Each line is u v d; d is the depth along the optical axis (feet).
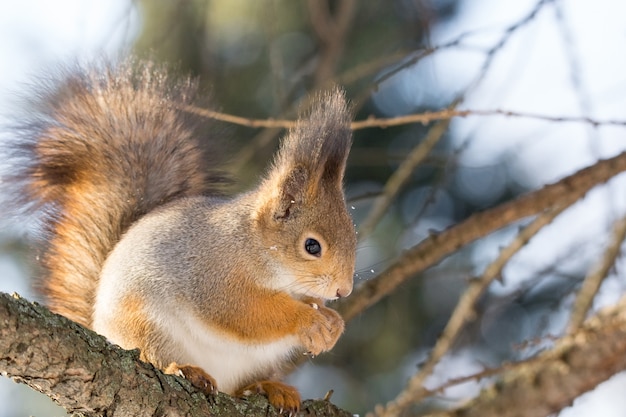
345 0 42.29
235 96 47.47
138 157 37.27
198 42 44.52
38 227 36.19
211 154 39.09
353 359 50.60
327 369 50.72
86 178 36.76
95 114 38.09
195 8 45.32
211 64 44.27
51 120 37.86
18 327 22.72
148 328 30.96
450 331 36.83
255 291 31.53
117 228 35.53
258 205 32.32
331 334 31.40
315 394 50.60
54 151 36.96
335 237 31.60
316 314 31.35
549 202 34.81
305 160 31.94
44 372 23.32
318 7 41.96
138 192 36.52
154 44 45.09
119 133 37.73
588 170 34.55
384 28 47.96
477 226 35.45
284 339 31.60
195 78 39.93
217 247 31.76
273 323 31.35
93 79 38.88
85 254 34.96
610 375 37.68
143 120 38.22
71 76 38.73
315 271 31.53
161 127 38.29
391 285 35.70
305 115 34.91
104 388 24.48
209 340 31.45
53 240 35.94
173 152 37.86
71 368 23.65
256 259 31.60
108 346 24.86
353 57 47.47
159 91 39.11
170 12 45.19
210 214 32.76
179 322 31.17
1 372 23.00
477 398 39.14
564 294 38.70
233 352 31.76
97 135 37.55
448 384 34.65
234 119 32.99
